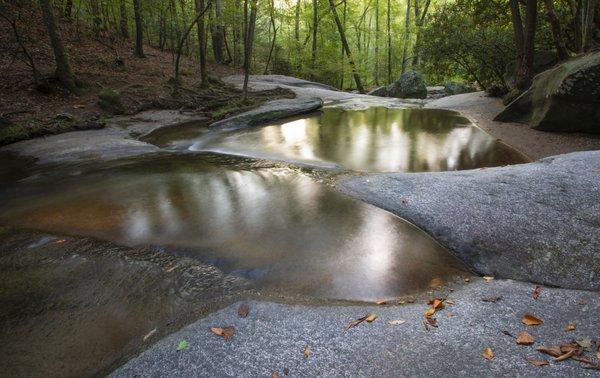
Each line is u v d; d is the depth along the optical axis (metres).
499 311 2.99
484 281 3.56
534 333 2.70
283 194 6.02
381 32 34.91
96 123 11.27
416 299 3.38
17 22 16.31
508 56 15.14
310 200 5.67
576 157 5.68
